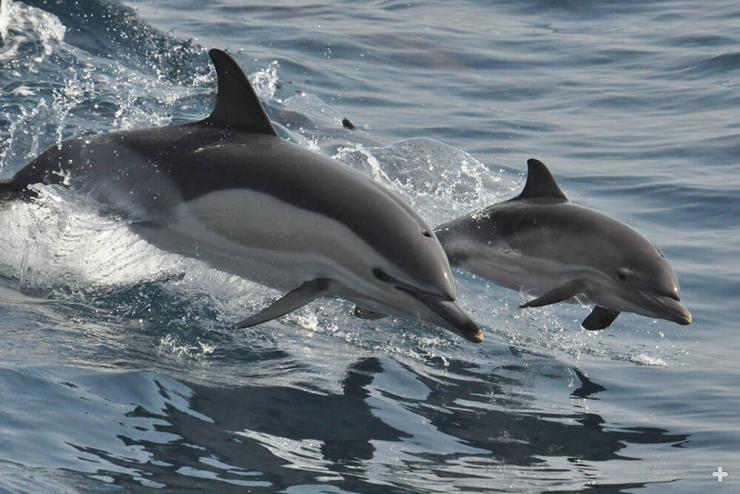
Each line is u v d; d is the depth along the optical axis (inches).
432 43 1229.1
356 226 525.7
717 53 1187.9
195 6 1300.4
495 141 965.2
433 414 508.1
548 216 634.2
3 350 501.4
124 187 586.2
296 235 537.6
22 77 944.3
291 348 559.2
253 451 448.1
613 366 584.7
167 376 503.2
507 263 641.0
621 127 1004.6
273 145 566.9
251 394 501.7
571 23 1326.3
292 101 1011.3
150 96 948.6
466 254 653.9
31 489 393.1
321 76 1100.5
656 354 603.5
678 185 858.8
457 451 473.4
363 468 446.6
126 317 564.4
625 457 480.7
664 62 1176.2
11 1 1104.8
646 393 552.7
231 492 412.2
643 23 1317.7
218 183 557.9
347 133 946.1
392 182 829.8
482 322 627.8
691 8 1368.1
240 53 1136.2
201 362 528.7
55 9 1107.3
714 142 954.1
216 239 558.3
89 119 868.6
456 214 779.4
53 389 471.2
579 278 616.1
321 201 535.8
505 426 503.2
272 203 543.5
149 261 607.8
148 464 426.0
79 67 991.6
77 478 407.2
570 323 641.0
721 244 758.5
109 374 494.0
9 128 825.5
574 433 502.3
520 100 1079.6
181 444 446.0
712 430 510.6
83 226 603.8
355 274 526.6
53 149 621.9
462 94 1088.8
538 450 482.3
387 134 964.0
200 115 918.4
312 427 478.0
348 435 475.2
